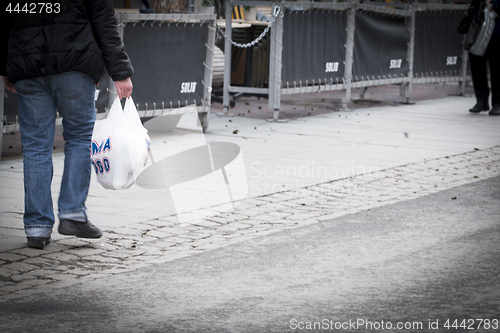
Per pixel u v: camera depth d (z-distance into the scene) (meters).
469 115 13.78
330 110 14.05
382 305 4.16
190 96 10.59
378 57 14.62
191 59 10.50
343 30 13.55
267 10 18.97
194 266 4.85
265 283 4.53
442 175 8.23
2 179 7.44
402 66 15.42
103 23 5.10
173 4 11.70
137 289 4.38
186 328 3.77
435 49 16.41
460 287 4.50
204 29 10.70
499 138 11.02
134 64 9.51
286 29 12.19
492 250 5.36
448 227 6.02
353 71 13.98
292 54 12.43
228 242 5.45
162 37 9.91
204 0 15.43
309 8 12.49
